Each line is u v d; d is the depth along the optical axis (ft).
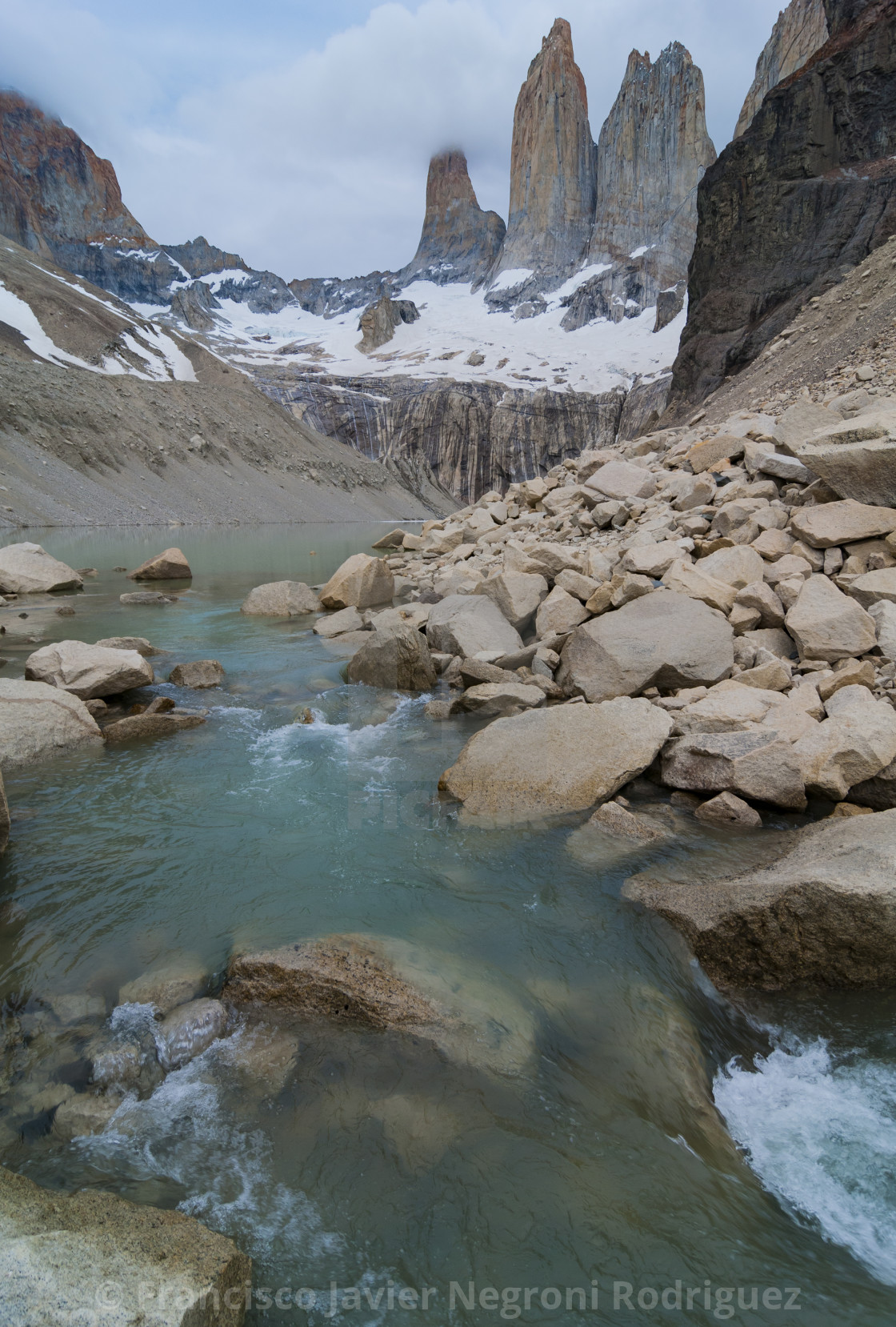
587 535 36.73
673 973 10.15
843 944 9.81
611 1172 7.04
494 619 26.48
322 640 30.94
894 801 14.32
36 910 11.27
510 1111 7.68
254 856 13.08
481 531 50.21
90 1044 8.38
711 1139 7.58
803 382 59.26
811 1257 6.28
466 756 16.33
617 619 21.47
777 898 10.12
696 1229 6.48
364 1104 7.70
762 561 23.93
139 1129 7.36
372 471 285.43
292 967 9.25
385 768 17.15
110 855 13.08
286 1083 7.98
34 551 48.29
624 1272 6.06
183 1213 6.23
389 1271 6.02
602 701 19.66
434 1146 7.24
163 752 18.21
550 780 15.48
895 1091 8.31
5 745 17.24
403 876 12.44
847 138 132.05
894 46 125.39
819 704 16.97
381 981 9.18
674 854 13.09
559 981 9.78
